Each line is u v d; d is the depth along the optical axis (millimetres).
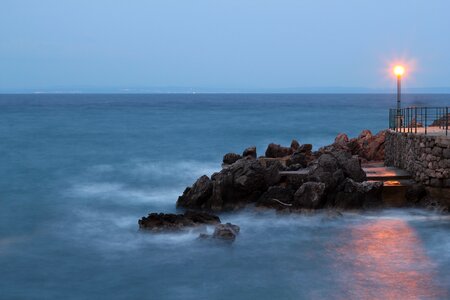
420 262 22281
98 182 41312
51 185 40219
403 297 18984
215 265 22484
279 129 86188
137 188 39031
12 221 30062
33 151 59688
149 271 22016
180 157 53812
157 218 26906
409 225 26812
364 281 20484
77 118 123250
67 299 19500
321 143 67625
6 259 23672
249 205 29594
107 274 21844
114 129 88938
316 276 21109
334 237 25484
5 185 40250
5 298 19594
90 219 30328
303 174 29938
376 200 28578
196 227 26406
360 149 39062
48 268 22547
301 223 27422
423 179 28719
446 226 26625
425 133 29672
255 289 20062
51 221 30000
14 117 128000
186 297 19531
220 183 29797
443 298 18891
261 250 24047
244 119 115438
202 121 109062
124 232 27484
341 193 28531
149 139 71062
